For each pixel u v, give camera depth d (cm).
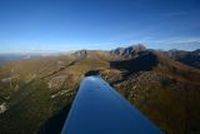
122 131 930
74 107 1225
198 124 7275
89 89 1862
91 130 914
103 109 1198
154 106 8181
